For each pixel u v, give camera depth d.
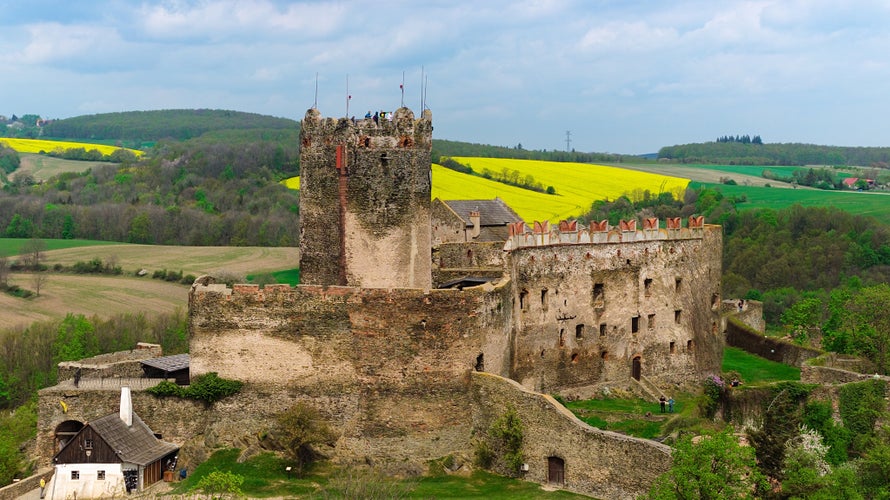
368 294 76.69
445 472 75.38
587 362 94.75
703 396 95.06
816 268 194.25
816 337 132.62
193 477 74.75
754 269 196.25
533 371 89.19
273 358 78.44
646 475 68.62
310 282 82.06
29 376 136.38
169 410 80.88
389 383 76.50
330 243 80.94
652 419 85.62
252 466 75.25
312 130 81.12
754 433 72.94
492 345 80.62
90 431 76.62
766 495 65.50
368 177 79.94
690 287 104.88
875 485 72.94
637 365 99.75
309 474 74.38
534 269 89.56
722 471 62.84
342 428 77.12
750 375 110.50
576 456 72.38
